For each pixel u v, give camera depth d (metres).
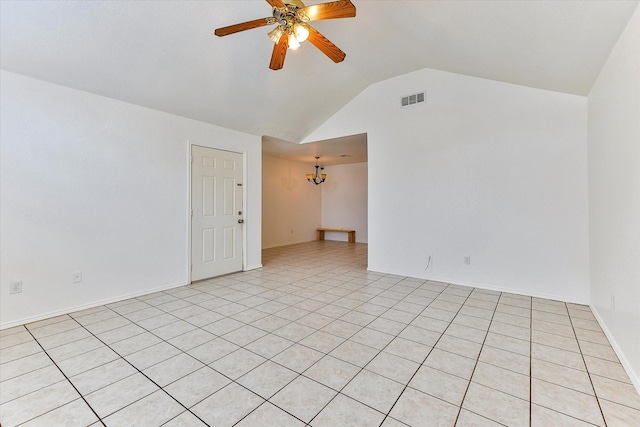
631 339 1.78
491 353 2.08
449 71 3.75
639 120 1.68
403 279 4.08
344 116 4.71
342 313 2.85
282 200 7.52
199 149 3.95
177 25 2.48
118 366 1.93
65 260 2.81
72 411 1.51
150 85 3.05
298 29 1.98
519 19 2.11
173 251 3.69
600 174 2.52
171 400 1.60
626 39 1.86
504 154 3.44
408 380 1.78
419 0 2.32
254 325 2.57
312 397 1.63
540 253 3.26
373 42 3.22
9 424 1.42
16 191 2.53
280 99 3.96
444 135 3.84
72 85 2.79
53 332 2.42
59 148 2.75
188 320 2.68
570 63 2.46
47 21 2.15
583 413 1.48
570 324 2.55
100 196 3.03
